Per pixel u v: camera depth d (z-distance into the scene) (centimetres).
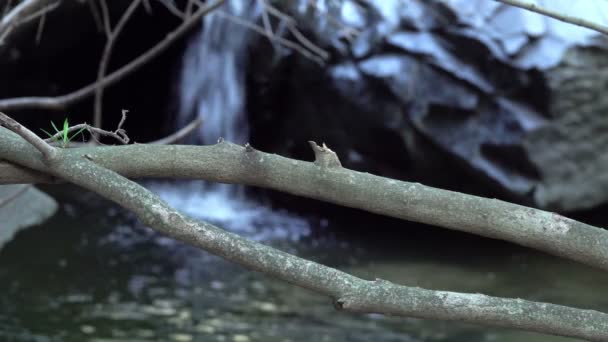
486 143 729
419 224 818
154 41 903
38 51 822
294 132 823
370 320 578
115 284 620
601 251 90
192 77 912
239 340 533
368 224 836
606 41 717
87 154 102
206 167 101
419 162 757
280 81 817
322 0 791
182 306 586
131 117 957
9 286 600
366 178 97
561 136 718
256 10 838
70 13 806
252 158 100
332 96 773
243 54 849
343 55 770
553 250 93
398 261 734
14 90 845
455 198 94
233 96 871
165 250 702
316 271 87
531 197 722
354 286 86
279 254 88
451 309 86
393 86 743
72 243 700
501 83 725
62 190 858
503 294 659
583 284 682
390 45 756
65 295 592
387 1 778
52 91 873
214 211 859
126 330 538
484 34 730
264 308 591
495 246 780
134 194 92
